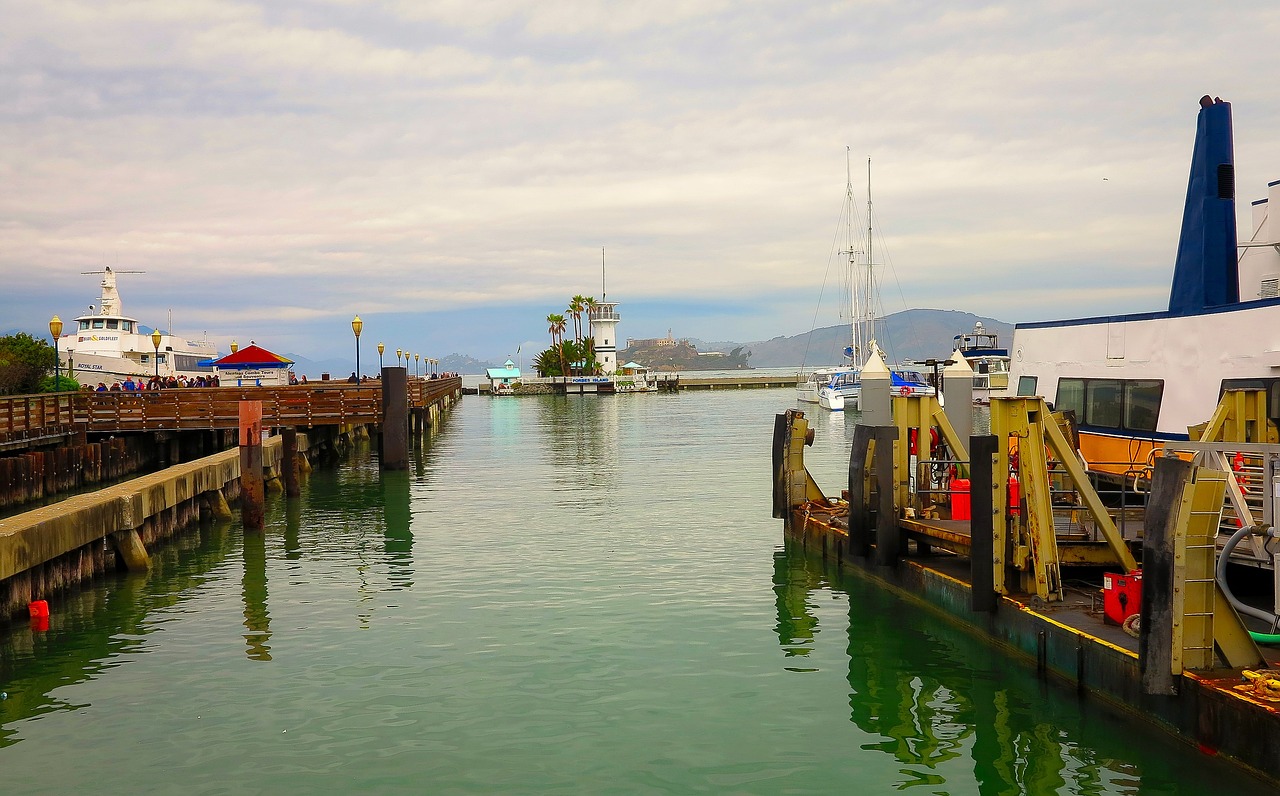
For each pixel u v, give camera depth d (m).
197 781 9.91
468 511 27.81
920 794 9.55
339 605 16.95
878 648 14.13
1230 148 18.81
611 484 33.84
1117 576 11.51
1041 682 12.10
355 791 9.63
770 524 25.06
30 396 33.31
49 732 11.23
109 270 85.19
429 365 144.00
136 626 15.73
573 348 141.12
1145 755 10.12
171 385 55.25
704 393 131.88
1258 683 8.98
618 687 12.58
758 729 11.21
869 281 94.75
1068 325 20.75
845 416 79.69
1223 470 10.70
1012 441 13.59
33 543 15.80
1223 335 16.19
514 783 9.81
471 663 13.58
